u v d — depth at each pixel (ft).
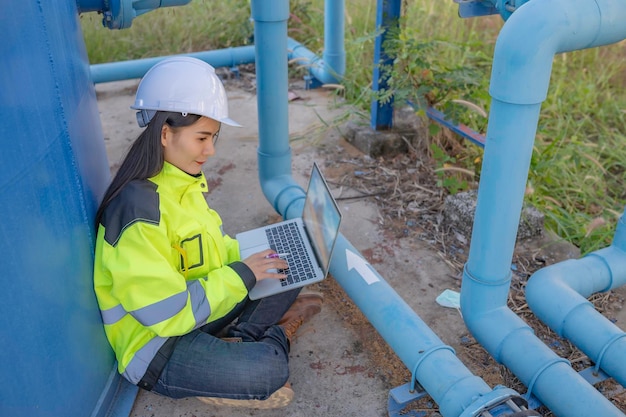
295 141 13.89
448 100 11.98
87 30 17.98
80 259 5.91
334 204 7.24
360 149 13.42
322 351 8.07
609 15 5.78
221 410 7.19
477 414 5.76
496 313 7.23
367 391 7.45
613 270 7.93
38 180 5.11
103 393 6.75
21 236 4.97
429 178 12.31
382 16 12.19
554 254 10.02
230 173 12.59
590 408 6.19
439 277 9.54
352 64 16.78
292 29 18.93
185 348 6.59
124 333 6.56
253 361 6.59
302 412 7.16
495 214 6.57
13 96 4.73
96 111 7.58
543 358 6.70
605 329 6.99
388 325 7.30
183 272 6.58
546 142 13.87
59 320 5.62
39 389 5.51
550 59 5.73
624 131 15.05
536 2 5.74
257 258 7.02
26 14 4.86
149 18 18.92
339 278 8.21
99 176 6.91
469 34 17.53
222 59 17.13
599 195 12.53
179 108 5.81
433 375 6.53
